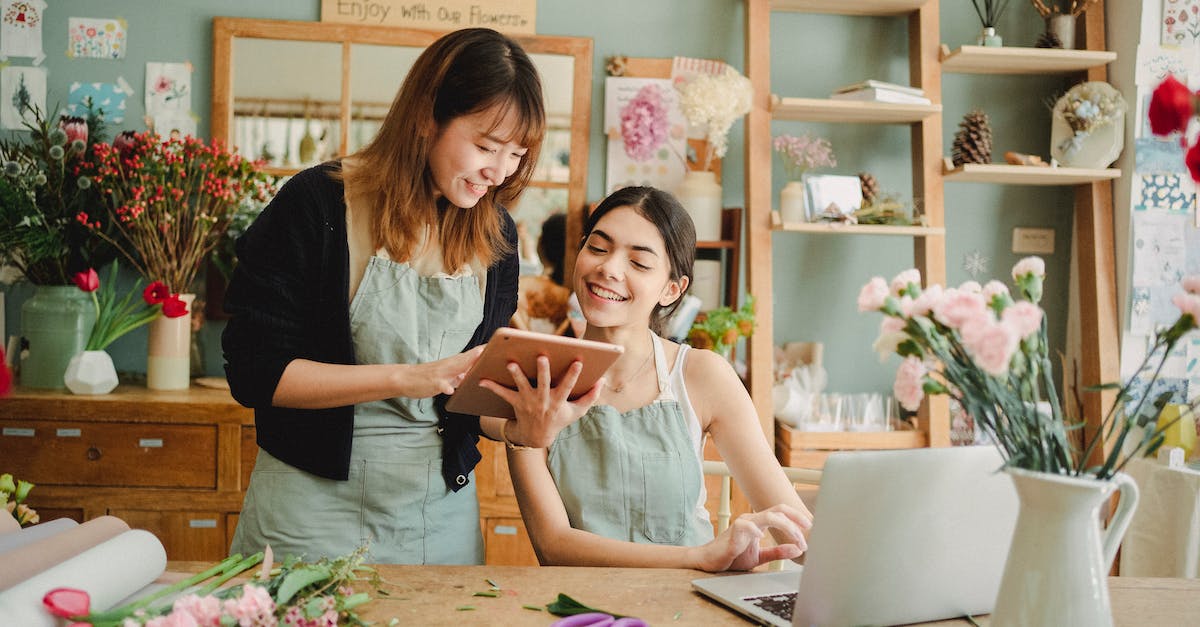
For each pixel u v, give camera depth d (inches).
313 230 58.4
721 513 71.9
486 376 51.1
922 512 43.4
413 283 61.6
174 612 34.8
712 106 119.6
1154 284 129.3
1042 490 38.3
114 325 116.7
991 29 128.9
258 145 126.5
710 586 50.7
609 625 43.2
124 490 109.8
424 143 57.1
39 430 109.3
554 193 131.0
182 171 117.1
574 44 130.5
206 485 110.6
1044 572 38.5
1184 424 119.4
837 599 43.0
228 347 59.1
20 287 126.1
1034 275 41.1
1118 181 131.0
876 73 135.1
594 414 63.3
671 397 65.0
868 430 126.1
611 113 131.9
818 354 132.8
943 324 39.2
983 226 137.6
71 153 118.3
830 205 124.9
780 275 135.5
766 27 127.0
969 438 127.0
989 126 132.3
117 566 43.3
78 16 125.4
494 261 65.0
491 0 129.9
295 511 60.1
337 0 127.3
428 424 62.7
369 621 44.4
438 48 55.6
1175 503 109.4
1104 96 127.8
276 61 126.6
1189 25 127.9
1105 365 128.6
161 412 109.7
